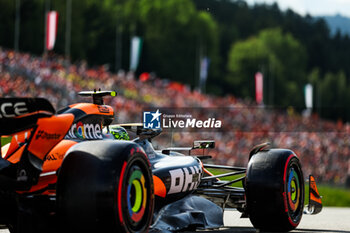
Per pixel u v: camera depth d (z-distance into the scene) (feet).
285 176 58.03
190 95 564.71
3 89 307.99
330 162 391.86
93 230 39.83
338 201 149.69
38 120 40.86
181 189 60.08
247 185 58.49
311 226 73.26
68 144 46.96
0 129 39.14
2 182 41.65
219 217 63.67
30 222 43.65
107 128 55.52
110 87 445.78
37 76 358.43
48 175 45.24
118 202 39.81
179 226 57.00
